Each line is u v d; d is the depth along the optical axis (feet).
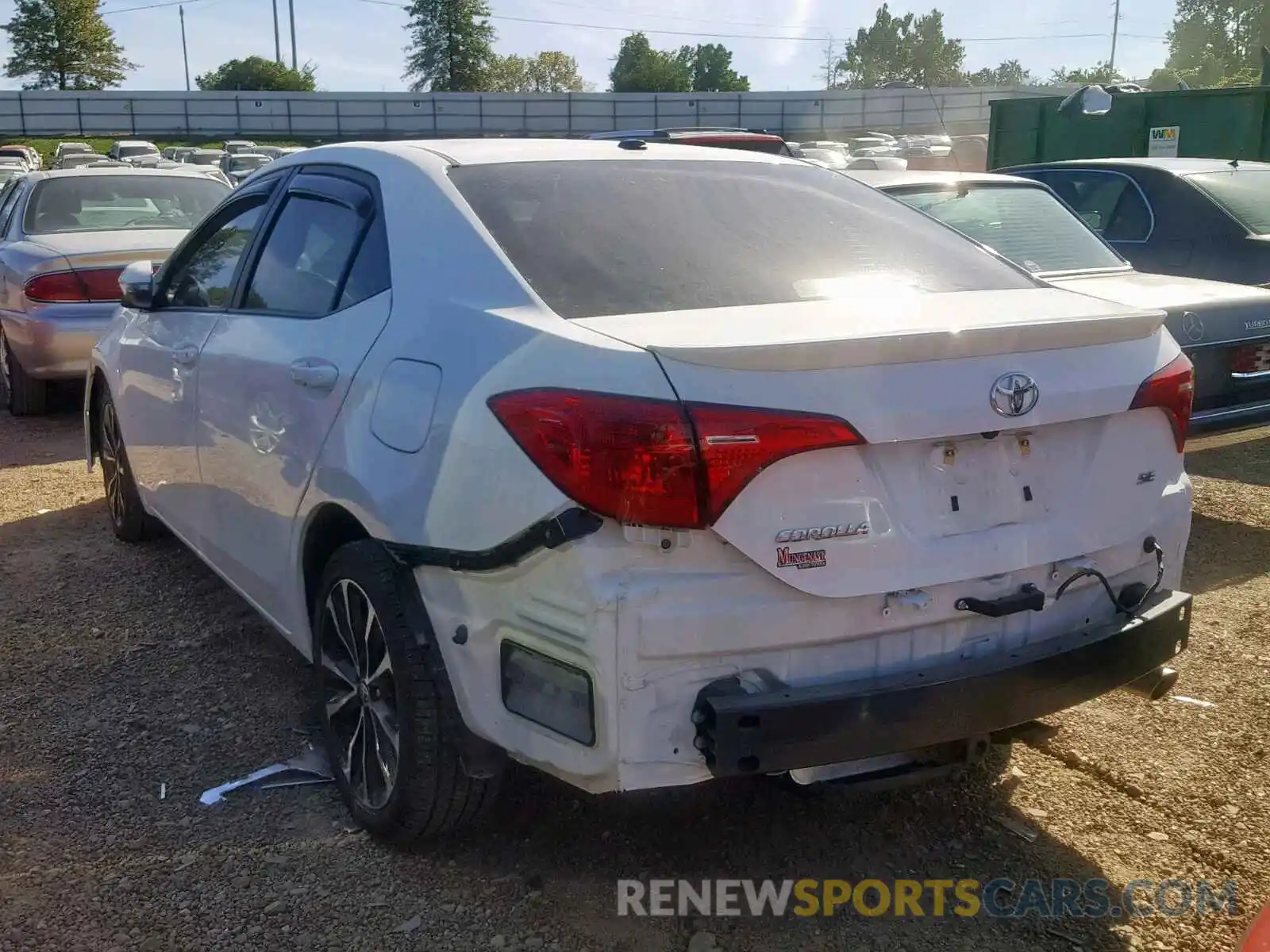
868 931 9.13
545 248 9.68
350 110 204.13
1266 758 11.64
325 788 11.22
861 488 8.18
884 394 8.12
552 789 11.00
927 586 8.41
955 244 11.57
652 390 7.75
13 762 11.68
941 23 339.36
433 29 261.85
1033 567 8.92
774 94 197.88
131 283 14.96
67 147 145.59
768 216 11.09
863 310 9.12
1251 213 23.26
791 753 7.97
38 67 263.29
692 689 7.93
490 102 200.13
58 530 19.24
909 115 195.62
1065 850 10.16
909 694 8.20
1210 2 254.27
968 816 10.69
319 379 10.34
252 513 11.99
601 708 7.82
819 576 8.04
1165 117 40.63
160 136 205.36
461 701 8.91
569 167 11.09
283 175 13.20
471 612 8.68
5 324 26.76
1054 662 8.81
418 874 9.81
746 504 7.80
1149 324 9.43
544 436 7.93
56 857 10.07
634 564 7.78
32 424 27.73
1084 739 12.05
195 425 13.33
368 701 10.12
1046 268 20.31
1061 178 26.07
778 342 7.86
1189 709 12.71
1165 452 9.80
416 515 8.93
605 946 8.93
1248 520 19.49
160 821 10.61
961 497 8.63
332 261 11.29
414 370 9.32
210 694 13.16
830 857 10.08
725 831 10.42
